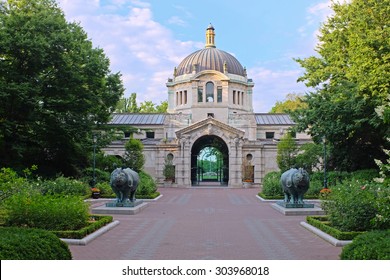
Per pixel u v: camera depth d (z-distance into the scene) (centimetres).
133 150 5103
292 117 3959
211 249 1394
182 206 2981
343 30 3497
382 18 2928
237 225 1978
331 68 3519
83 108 3869
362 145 3797
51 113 3694
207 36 8225
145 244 1477
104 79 4272
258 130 7025
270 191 3559
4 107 3409
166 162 5875
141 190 3606
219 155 6900
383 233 1094
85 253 1320
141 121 7031
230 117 6894
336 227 1661
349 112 3262
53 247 1026
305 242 1523
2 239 911
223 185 6081
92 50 4022
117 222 1989
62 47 3547
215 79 7075
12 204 1612
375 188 1711
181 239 1584
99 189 3641
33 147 3953
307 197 3456
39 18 3572
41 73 3697
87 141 4181
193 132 5938
